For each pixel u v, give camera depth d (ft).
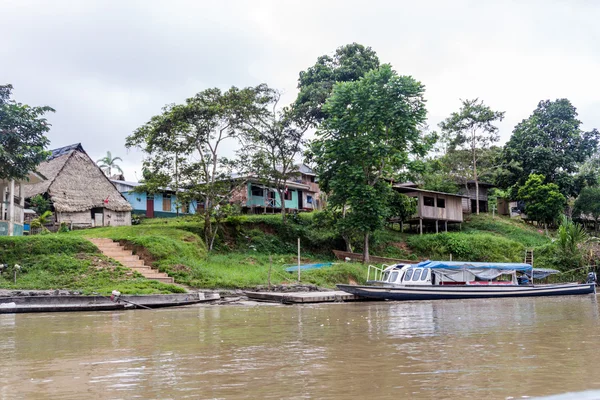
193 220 101.76
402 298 66.69
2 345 25.46
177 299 55.62
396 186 129.90
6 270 60.03
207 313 46.44
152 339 27.48
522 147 160.76
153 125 91.30
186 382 16.05
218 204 94.68
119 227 97.91
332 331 31.24
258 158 98.78
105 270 63.46
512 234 133.39
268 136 108.58
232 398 13.89
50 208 107.76
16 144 64.75
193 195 91.04
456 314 44.45
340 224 98.99
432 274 71.26
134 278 62.59
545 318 39.81
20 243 64.80
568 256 107.96
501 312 46.50
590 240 117.19
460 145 155.12
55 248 66.28
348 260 96.32
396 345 24.52
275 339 27.25
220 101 93.30
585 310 48.65
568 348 23.04
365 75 99.09
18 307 45.42
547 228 150.30
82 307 47.88
